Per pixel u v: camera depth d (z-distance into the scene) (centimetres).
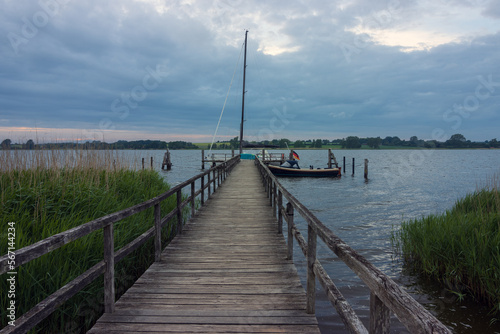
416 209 1364
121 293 443
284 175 2892
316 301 482
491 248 483
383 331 137
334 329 399
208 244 557
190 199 711
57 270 355
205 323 290
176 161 6612
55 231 448
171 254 502
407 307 106
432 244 570
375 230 966
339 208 1393
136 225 555
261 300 340
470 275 489
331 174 2919
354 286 541
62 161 720
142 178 911
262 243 564
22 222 455
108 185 706
